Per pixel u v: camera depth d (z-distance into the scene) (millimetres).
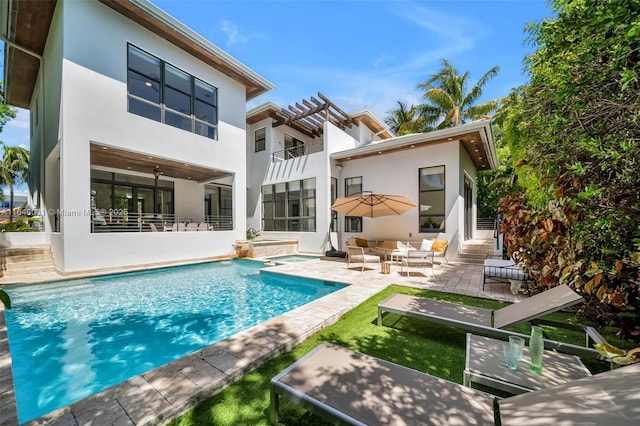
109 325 4723
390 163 11336
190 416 2145
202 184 14734
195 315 5223
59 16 7707
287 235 13539
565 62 2621
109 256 8156
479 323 3357
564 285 3277
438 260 9547
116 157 9531
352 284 6434
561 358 2523
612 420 1324
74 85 7531
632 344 3174
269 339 3357
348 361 2387
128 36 8680
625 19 1562
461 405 1825
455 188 9742
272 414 2068
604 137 2232
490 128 8688
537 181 4070
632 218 2354
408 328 3930
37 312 5324
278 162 14047
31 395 2857
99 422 1967
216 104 11367
